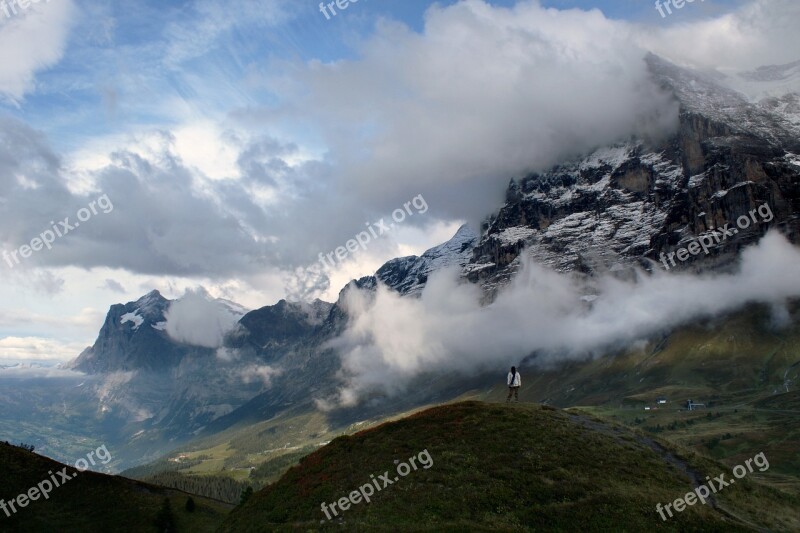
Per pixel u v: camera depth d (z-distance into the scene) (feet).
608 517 207.21
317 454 295.69
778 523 216.33
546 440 262.67
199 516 359.66
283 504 257.55
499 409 299.17
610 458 249.34
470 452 257.96
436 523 212.64
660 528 202.08
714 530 202.18
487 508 218.38
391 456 268.21
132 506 350.23
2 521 303.48
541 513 211.61
